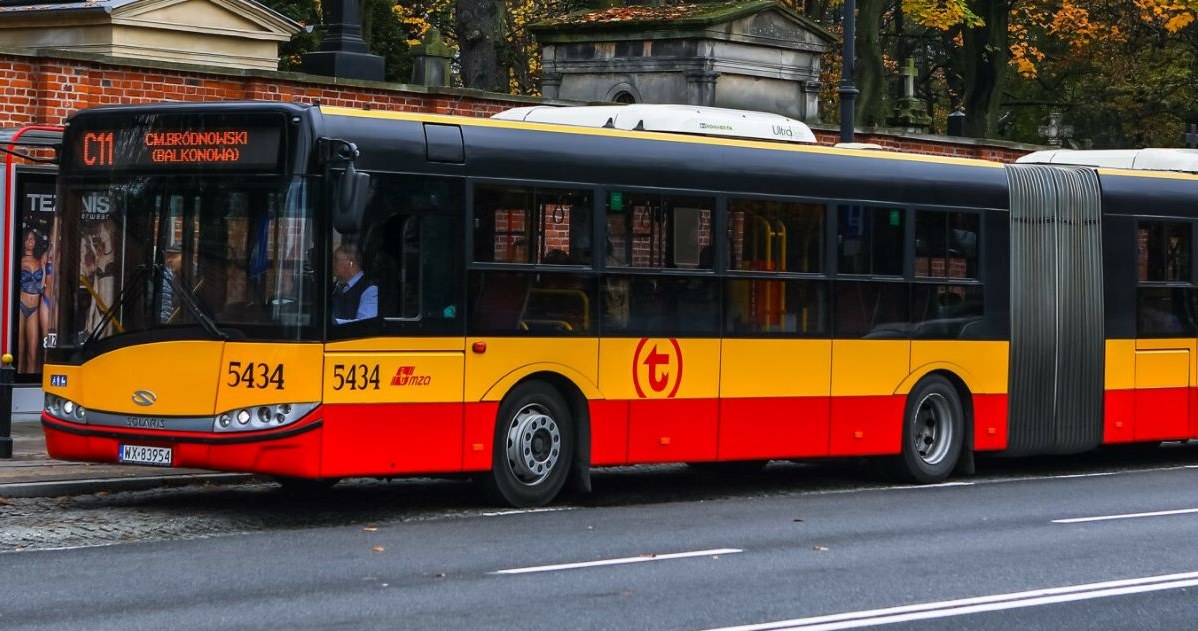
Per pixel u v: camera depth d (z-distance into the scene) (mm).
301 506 16156
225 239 15008
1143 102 56906
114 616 10461
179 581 11773
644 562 13039
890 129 34188
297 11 44594
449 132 15906
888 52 57969
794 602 11391
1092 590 12133
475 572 12398
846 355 19203
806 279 18812
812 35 32500
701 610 11016
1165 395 22719
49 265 21391
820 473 21016
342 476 15023
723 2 32250
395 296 15422
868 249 19453
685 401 17688
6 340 21047
